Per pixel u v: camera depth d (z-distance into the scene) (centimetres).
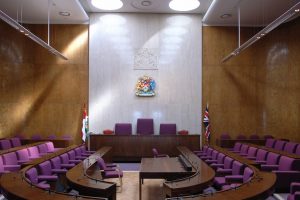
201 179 472
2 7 1127
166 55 1284
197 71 1280
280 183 623
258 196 361
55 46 1284
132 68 1277
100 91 1268
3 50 1214
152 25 1290
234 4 1095
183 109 1273
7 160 679
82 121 1263
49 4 1103
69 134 1264
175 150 1123
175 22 1293
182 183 444
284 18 695
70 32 1289
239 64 1295
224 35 1304
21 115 1249
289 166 634
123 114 1266
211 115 1284
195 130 1268
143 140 1127
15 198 356
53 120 1267
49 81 1275
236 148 985
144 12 1287
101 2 1234
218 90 1291
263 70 1279
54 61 1279
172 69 1280
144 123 1239
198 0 1167
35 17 1237
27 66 1266
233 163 611
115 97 1269
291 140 1184
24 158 757
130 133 1225
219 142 1165
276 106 1234
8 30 1230
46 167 593
